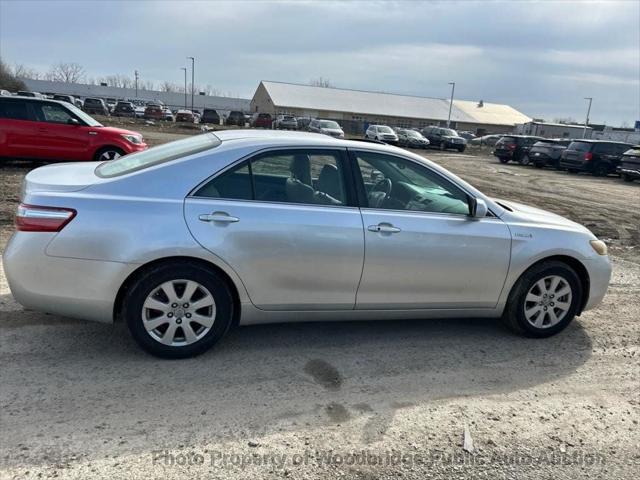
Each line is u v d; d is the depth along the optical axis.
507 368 3.96
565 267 4.38
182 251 3.48
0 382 3.29
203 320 3.69
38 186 3.56
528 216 4.43
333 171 3.90
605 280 4.54
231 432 2.97
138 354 3.76
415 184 4.10
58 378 3.38
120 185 3.54
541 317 4.45
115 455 2.71
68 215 3.40
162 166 3.62
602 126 74.44
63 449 2.72
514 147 28.59
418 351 4.14
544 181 19.61
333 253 3.77
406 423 3.18
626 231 10.08
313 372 3.71
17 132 11.34
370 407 3.32
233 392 3.38
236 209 3.60
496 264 4.16
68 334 3.99
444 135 38.56
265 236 3.62
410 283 4.01
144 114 51.44
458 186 4.17
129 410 3.10
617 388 3.79
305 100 74.50
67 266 3.42
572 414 3.42
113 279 3.45
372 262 3.87
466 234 4.05
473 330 4.62
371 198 3.95
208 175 3.63
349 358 3.95
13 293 3.52
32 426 2.88
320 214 3.76
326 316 3.98
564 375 3.93
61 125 11.62
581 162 23.25
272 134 4.09
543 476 2.81
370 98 79.62
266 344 4.08
